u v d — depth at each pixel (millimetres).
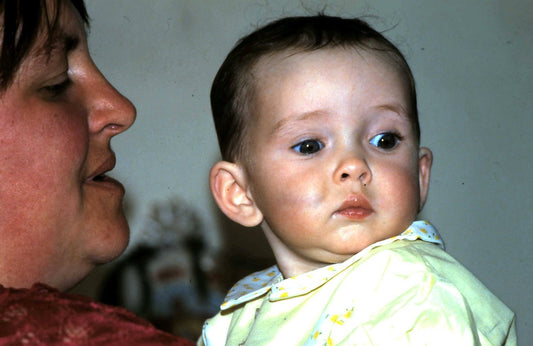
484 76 2836
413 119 1510
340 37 1510
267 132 1521
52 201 1256
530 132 2838
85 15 1483
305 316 1448
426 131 2832
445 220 2842
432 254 1383
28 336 1009
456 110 2832
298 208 1461
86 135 1332
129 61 2877
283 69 1510
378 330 1256
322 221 1434
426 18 2818
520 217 2846
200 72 2898
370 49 1496
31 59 1224
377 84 1463
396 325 1251
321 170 1442
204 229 2867
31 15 1205
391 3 2820
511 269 2854
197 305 2732
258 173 1547
